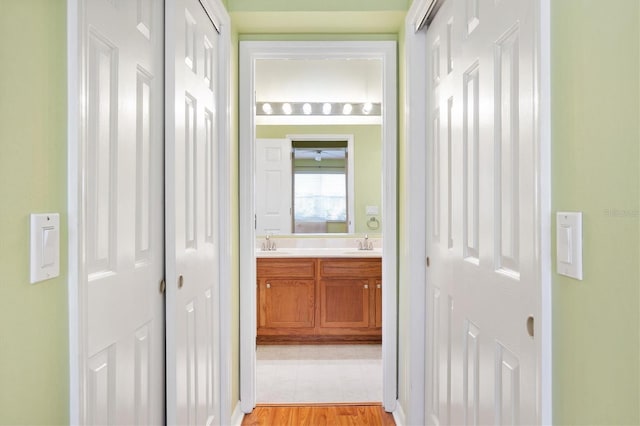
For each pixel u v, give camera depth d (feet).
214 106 6.48
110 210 3.52
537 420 2.99
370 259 12.09
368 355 11.35
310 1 7.13
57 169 2.74
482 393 4.32
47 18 2.65
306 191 13.69
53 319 2.70
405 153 7.23
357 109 13.55
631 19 2.12
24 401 2.44
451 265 5.42
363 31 7.92
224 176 6.77
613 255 2.27
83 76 2.96
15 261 2.36
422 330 6.88
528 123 3.25
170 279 4.69
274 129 13.66
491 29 4.01
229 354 6.91
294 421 7.76
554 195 2.85
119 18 3.66
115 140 3.60
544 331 2.91
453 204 5.29
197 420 5.55
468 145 4.73
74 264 2.87
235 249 7.72
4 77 2.28
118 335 3.65
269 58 8.13
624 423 2.20
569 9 2.66
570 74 2.65
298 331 12.11
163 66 4.69
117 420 3.62
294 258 12.09
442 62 5.81
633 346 2.13
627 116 2.15
